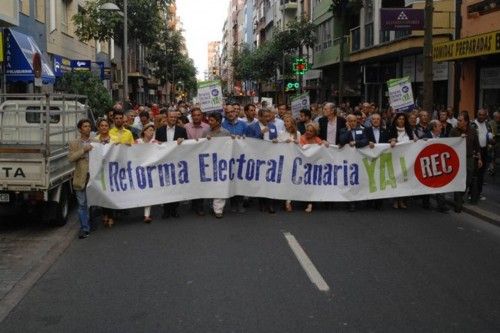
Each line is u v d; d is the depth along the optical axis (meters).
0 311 5.86
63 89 22.78
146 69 61.38
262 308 5.86
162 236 9.23
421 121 12.05
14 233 9.66
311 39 42.03
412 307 5.92
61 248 8.55
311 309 5.83
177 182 10.63
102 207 10.14
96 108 22.59
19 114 11.82
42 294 6.43
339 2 26.14
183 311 5.80
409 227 9.94
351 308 5.87
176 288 6.55
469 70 20.89
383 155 11.43
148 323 5.49
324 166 11.33
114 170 10.12
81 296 6.34
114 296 6.32
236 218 10.67
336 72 40.03
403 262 7.65
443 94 25.03
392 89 13.96
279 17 62.94
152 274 7.12
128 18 30.42
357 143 11.37
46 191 9.43
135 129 13.05
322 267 7.37
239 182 11.09
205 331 5.27
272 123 12.18
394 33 26.94
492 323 5.50
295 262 7.60
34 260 7.85
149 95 73.31
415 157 11.48
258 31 84.69
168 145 10.56
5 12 18.16
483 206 11.59
